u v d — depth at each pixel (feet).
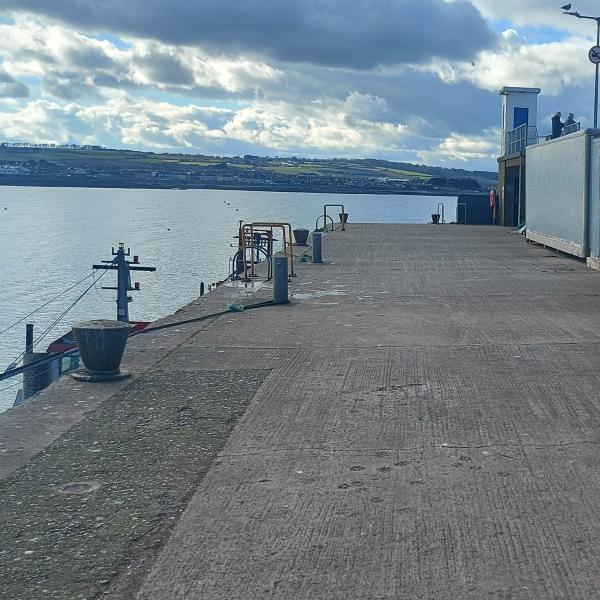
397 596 13.15
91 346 28.25
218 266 295.28
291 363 30.91
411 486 17.95
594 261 64.23
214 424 22.98
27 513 16.88
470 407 24.30
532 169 90.27
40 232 451.12
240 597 13.26
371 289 53.78
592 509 16.49
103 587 13.73
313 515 16.48
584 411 23.65
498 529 15.61
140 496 17.71
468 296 49.57
